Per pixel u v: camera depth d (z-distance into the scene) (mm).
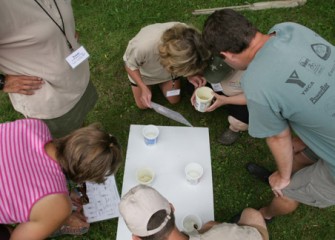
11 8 1812
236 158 3068
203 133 2719
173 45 2285
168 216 1544
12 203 1586
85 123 3203
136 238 1598
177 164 2561
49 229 1702
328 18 3965
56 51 2129
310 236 2721
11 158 1655
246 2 4070
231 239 1701
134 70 2785
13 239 1719
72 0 3980
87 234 2621
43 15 1957
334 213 2816
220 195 2883
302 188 2170
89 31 3773
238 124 2953
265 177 2924
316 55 1739
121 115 3260
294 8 4031
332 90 1722
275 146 2002
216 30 1856
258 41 1823
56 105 2346
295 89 1691
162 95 3381
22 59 2068
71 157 1644
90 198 2574
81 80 2455
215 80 2713
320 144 1972
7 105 3258
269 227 2744
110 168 1729
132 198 1579
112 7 3941
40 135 1793
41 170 1655
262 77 1715
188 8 4008
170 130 2717
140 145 2629
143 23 3859
